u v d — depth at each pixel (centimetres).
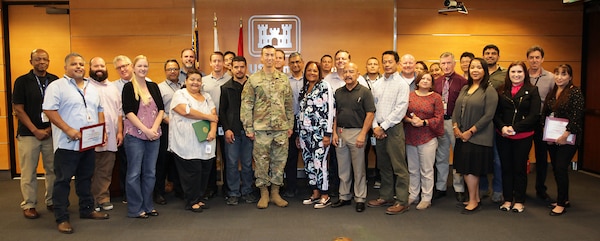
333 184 496
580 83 645
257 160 434
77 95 360
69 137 356
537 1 636
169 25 610
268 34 616
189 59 493
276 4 613
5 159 609
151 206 412
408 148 434
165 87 469
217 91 475
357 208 421
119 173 489
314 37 619
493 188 454
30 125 396
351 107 413
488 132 402
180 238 350
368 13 620
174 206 446
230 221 394
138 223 389
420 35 628
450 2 575
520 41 639
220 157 539
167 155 464
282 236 354
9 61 618
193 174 420
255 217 406
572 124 393
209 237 353
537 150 458
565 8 639
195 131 412
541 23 639
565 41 642
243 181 460
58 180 362
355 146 414
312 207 438
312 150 430
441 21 629
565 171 407
